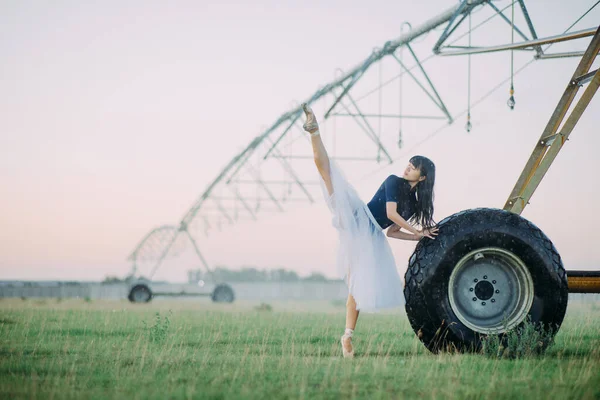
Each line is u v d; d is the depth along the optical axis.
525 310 5.95
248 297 68.94
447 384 4.50
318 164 6.67
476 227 5.98
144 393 4.20
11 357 5.93
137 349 6.59
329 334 8.69
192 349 6.73
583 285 6.45
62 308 19.55
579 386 4.41
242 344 7.45
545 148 7.42
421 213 6.48
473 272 6.04
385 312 18.00
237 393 4.23
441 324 5.98
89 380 4.79
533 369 5.03
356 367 5.09
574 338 7.56
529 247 5.93
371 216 6.60
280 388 4.45
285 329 9.73
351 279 6.46
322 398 4.12
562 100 7.48
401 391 4.32
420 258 6.06
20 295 51.91
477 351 5.94
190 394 4.11
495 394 4.17
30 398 4.16
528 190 6.98
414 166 6.47
